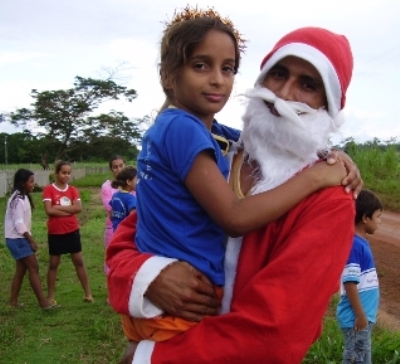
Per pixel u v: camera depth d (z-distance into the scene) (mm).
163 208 1709
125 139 52219
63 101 49312
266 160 1781
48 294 7008
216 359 1560
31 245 6824
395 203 16984
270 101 1761
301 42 1750
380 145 24969
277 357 1514
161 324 1669
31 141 49844
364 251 4090
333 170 1702
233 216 1598
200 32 1719
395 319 6535
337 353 4844
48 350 5473
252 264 1700
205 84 1733
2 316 6566
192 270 1666
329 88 1731
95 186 39781
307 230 1606
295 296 1534
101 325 6094
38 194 27094
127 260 1760
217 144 1787
